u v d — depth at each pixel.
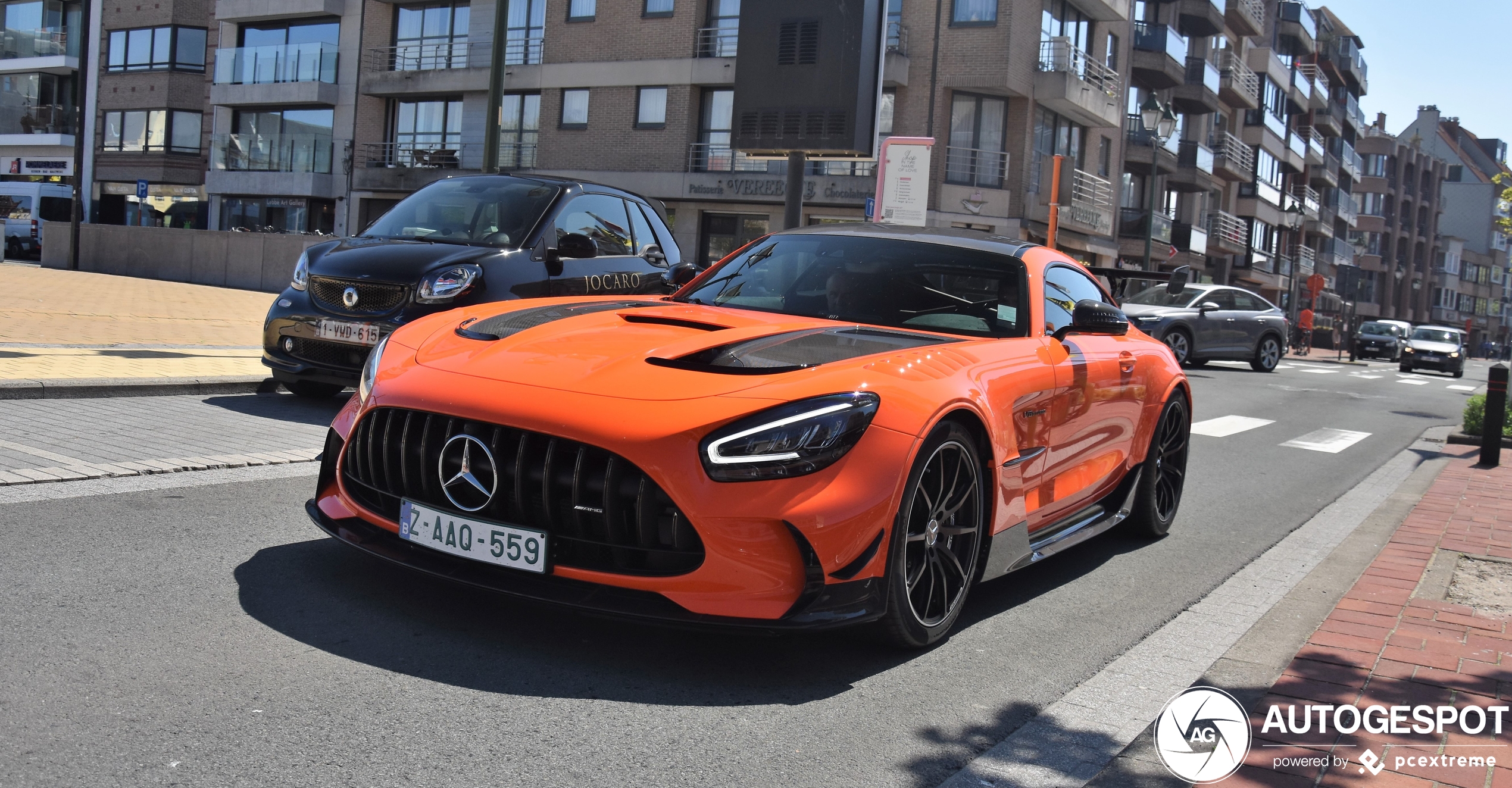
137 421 6.11
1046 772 2.54
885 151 14.59
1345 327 55.03
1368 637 3.66
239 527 4.07
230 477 4.90
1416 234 82.12
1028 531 3.92
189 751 2.27
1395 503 6.68
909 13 27.30
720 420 2.84
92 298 15.13
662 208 8.95
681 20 28.59
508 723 2.56
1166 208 39.81
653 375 3.03
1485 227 97.38
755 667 3.10
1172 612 4.02
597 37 29.72
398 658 2.90
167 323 11.92
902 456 3.00
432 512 3.05
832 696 2.93
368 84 33.22
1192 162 38.91
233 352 9.45
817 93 12.73
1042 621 3.81
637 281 8.10
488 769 2.31
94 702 2.46
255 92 35.28
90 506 4.18
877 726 2.75
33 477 4.49
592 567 2.89
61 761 2.17
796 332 3.50
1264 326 21.47
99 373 7.27
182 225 38.53
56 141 40.78
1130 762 2.61
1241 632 3.78
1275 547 5.30
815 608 2.85
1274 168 50.69
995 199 27.59
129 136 39.28
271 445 5.69
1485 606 4.10
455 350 3.34
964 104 27.53
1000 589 4.23
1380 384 20.86
